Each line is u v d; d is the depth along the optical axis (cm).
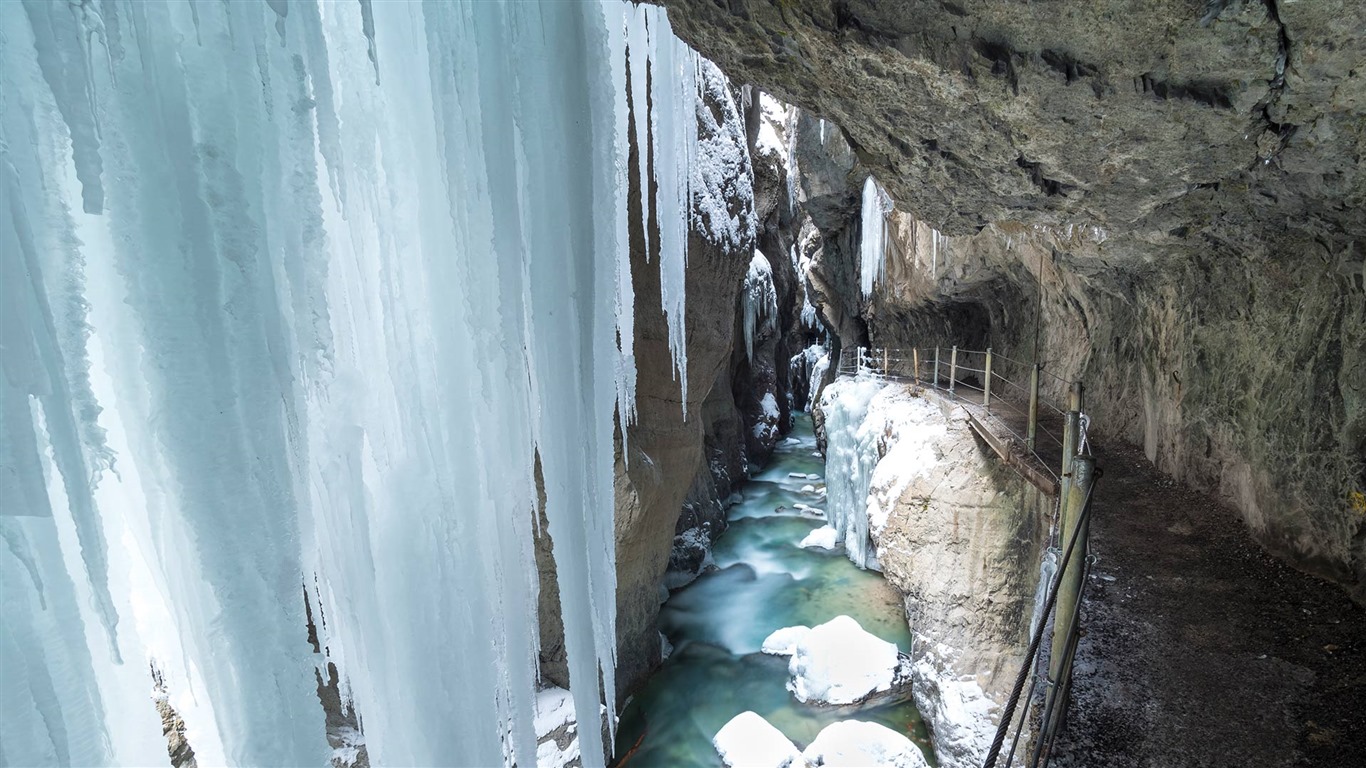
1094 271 698
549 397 202
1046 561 402
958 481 693
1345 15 234
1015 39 281
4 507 96
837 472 1232
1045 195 434
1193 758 278
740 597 1029
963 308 1460
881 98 356
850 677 755
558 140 193
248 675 125
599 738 231
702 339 785
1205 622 379
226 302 120
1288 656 342
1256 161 353
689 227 691
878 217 1465
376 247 163
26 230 99
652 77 403
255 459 125
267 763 128
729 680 805
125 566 120
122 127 107
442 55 158
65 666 104
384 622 165
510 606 193
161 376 112
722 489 1464
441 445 170
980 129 359
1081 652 354
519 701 198
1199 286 557
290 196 134
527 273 196
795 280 2688
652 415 707
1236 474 513
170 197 112
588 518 223
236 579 122
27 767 99
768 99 1728
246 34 120
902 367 1659
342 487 155
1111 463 677
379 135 157
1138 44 271
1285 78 276
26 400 99
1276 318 461
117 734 116
